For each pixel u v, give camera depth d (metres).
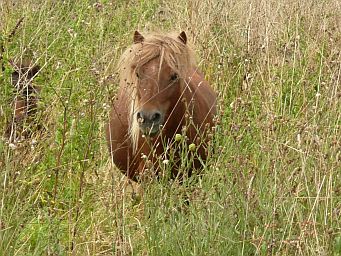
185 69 19.98
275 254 16.77
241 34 28.41
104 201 19.56
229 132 20.39
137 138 20.03
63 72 25.19
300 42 28.25
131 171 21.12
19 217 17.62
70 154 21.72
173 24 30.25
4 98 21.09
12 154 18.88
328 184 17.84
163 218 17.67
